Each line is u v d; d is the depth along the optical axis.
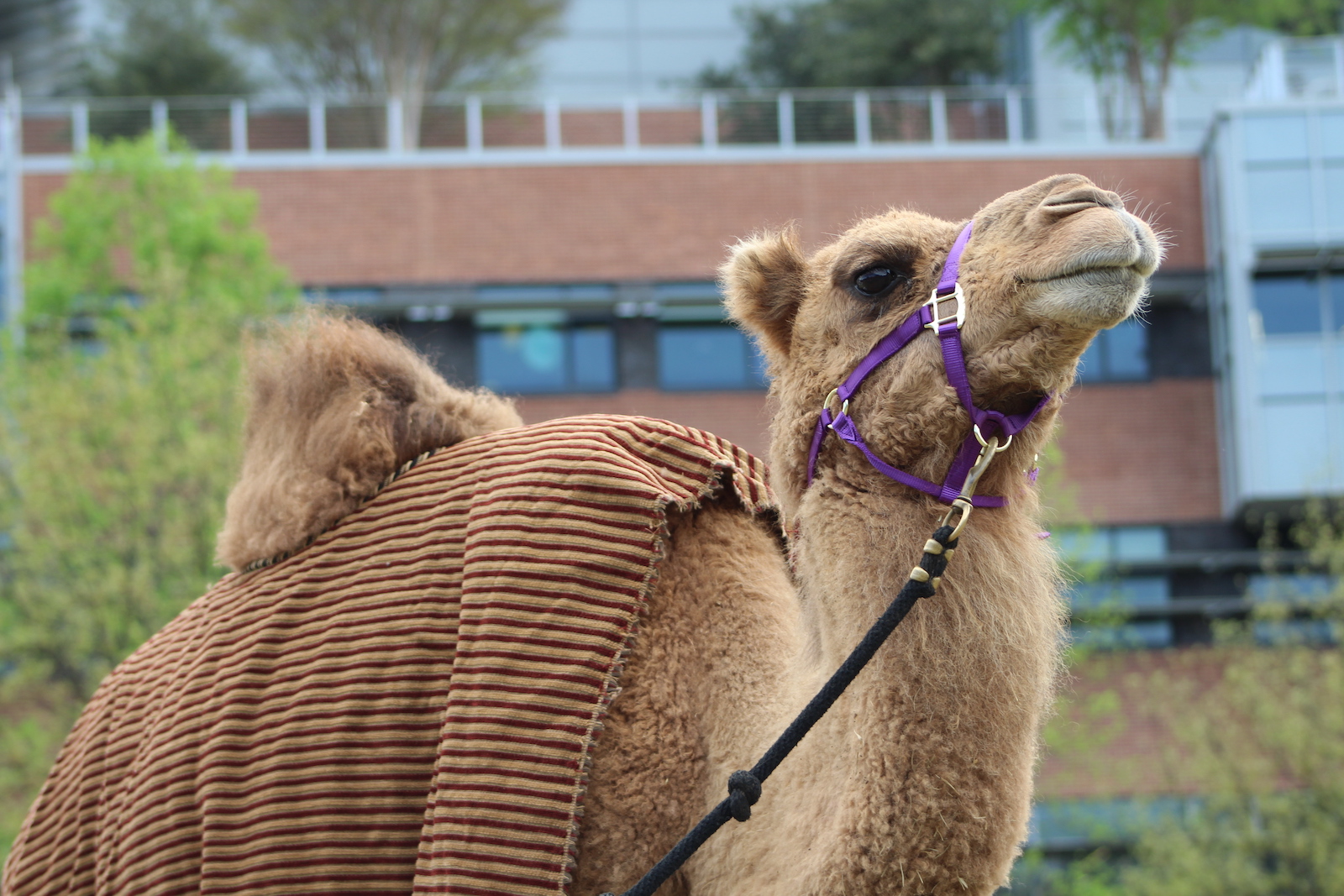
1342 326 22.20
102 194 18.86
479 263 22.92
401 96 36.56
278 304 17.94
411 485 3.71
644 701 3.29
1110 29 32.81
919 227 3.13
